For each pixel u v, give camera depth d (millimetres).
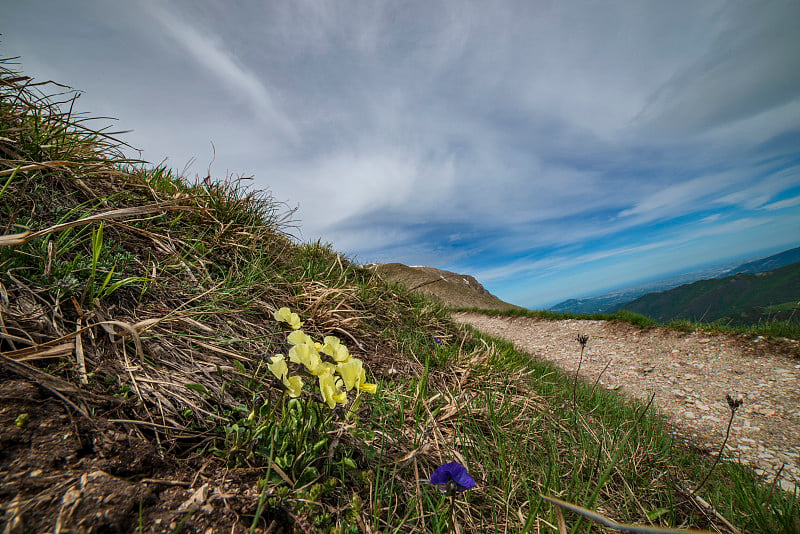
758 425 4266
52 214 1908
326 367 1243
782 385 5184
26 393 1012
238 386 1607
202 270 2525
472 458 1873
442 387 2836
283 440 1271
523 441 2195
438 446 1829
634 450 2373
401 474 1551
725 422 4465
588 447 2248
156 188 3062
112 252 2037
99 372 1309
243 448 1220
